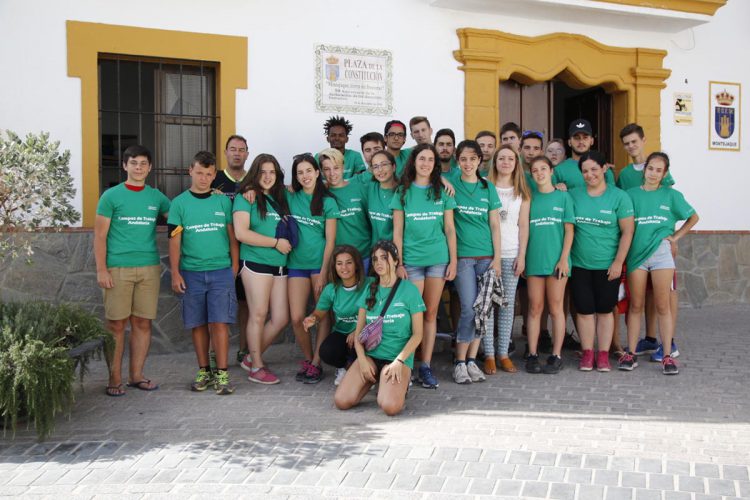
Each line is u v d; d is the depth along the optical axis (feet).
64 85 23.48
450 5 27.86
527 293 23.24
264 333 21.20
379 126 27.32
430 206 20.15
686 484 13.37
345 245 19.54
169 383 20.71
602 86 31.55
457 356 20.89
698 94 32.35
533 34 29.53
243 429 16.58
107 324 19.48
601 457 14.69
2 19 22.79
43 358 15.69
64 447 15.42
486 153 23.06
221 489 13.26
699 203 32.53
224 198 20.24
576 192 22.17
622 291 22.89
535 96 31.09
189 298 19.76
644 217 21.94
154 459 14.73
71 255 23.40
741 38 33.04
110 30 23.88
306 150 26.37
